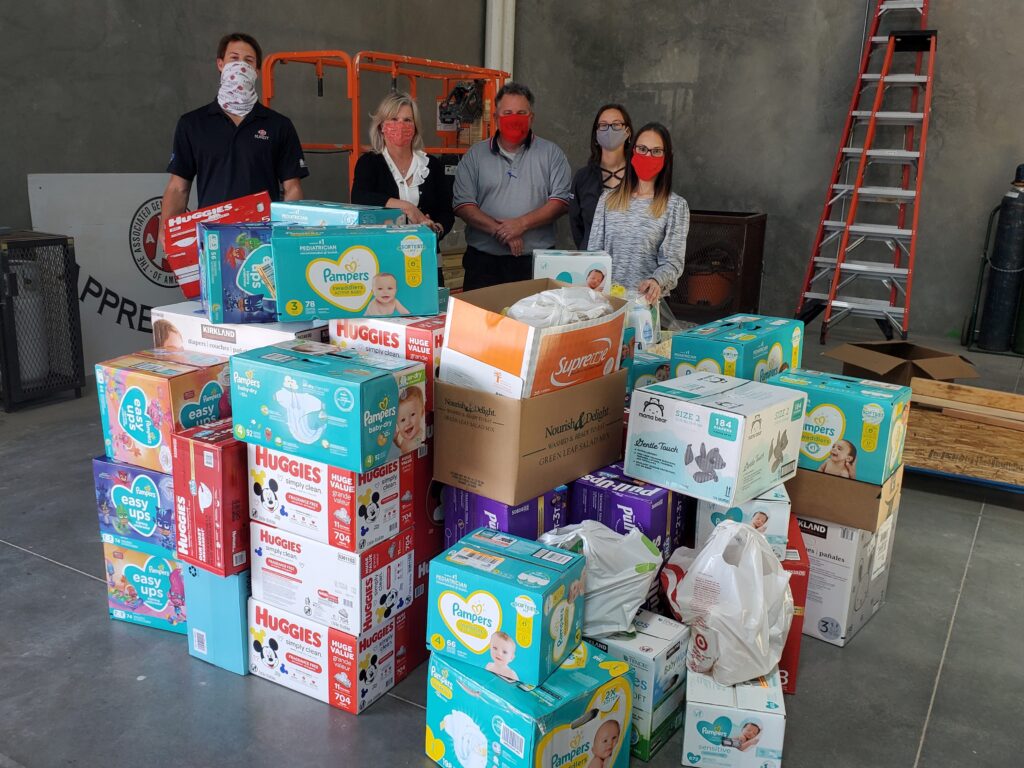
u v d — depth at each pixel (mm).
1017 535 3164
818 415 2330
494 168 3918
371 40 6504
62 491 3250
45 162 4719
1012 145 6066
